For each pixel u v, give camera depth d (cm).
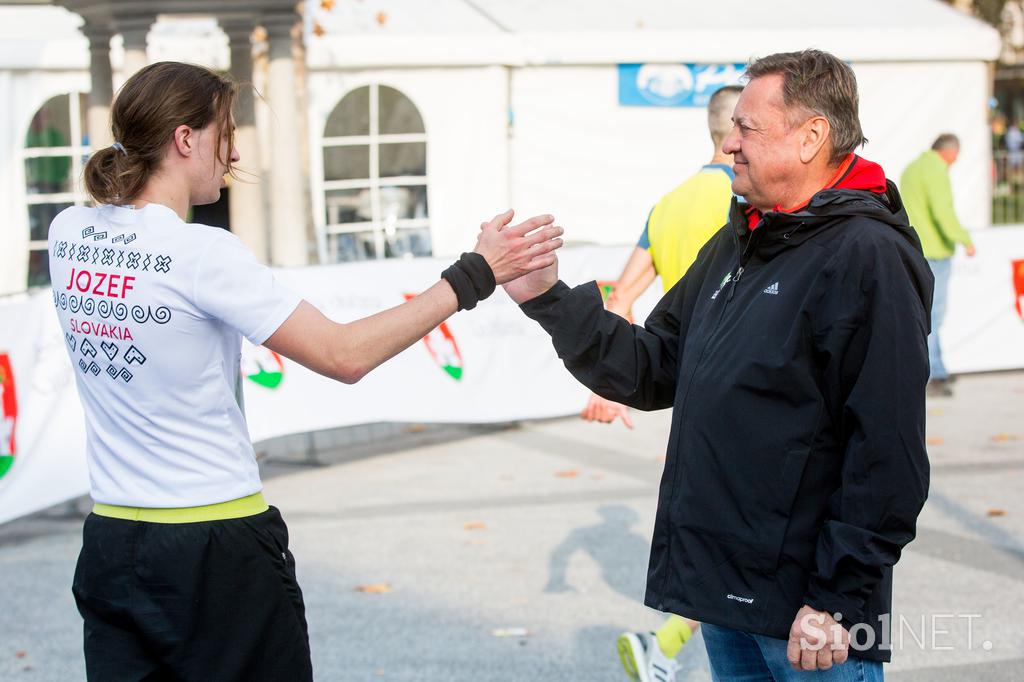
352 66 1059
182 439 241
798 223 240
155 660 245
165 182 248
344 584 532
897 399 227
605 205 1141
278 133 930
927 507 634
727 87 413
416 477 743
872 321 230
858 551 227
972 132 1198
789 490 237
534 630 469
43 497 606
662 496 255
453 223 1109
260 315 236
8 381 587
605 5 1173
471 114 1094
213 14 895
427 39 1063
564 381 837
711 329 253
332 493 707
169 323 237
